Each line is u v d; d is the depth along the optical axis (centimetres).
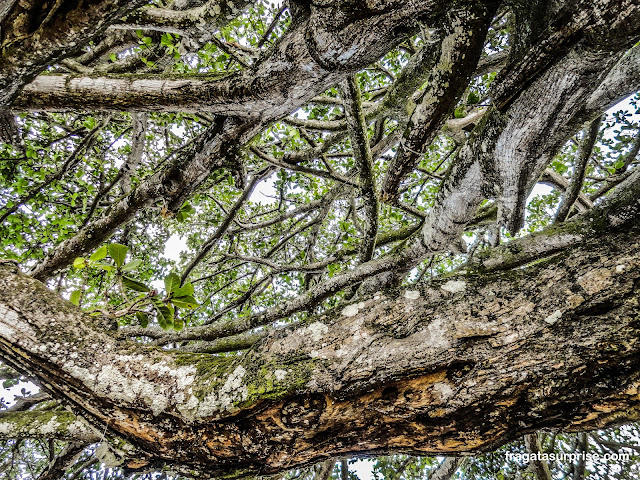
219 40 350
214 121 220
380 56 170
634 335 136
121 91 190
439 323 157
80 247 336
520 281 162
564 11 130
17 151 431
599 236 181
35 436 335
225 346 373
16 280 189
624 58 177
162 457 173
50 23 137
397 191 246
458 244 364
